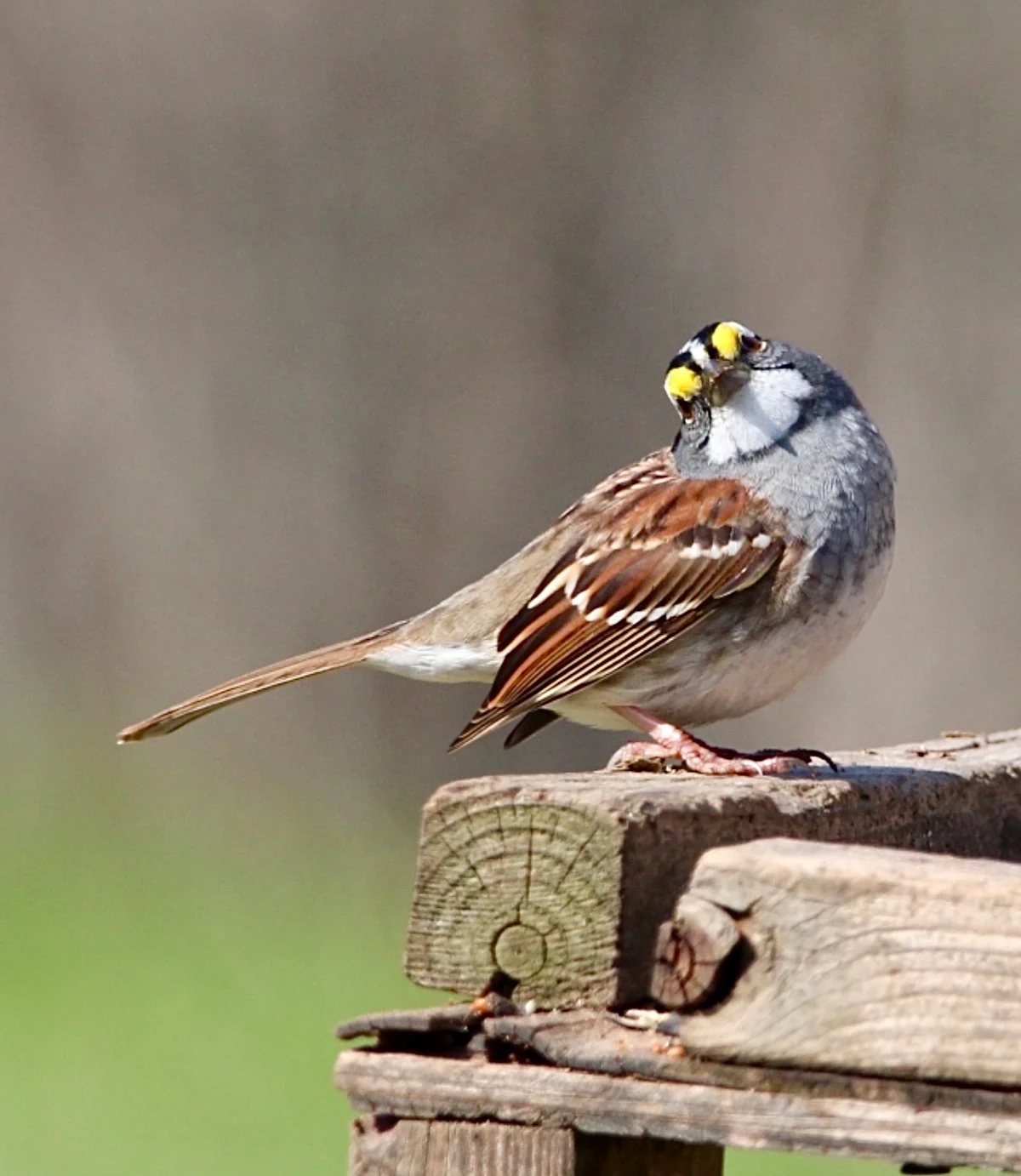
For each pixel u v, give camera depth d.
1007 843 5.66
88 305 18.59
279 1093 10.00
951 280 17.02
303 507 18.33
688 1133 3.80
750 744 17.34
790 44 17.52
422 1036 4.11
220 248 18.50
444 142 18.27
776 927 3.70
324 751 17.55
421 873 4.23
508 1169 3.96
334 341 18.38
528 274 18.12
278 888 14.06
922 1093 3.66
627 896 4.10
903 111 17.20
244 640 18.27
